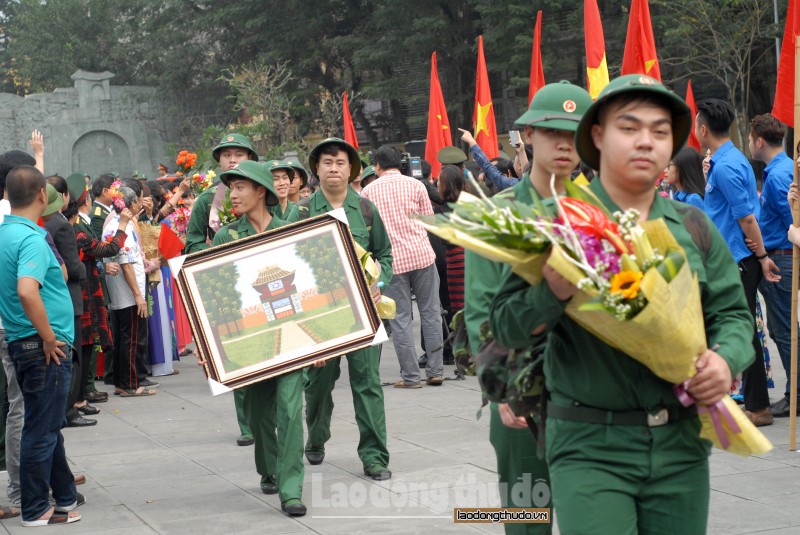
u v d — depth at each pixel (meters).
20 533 6.13
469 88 42.53
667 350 3.07
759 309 8.70
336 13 47.12
